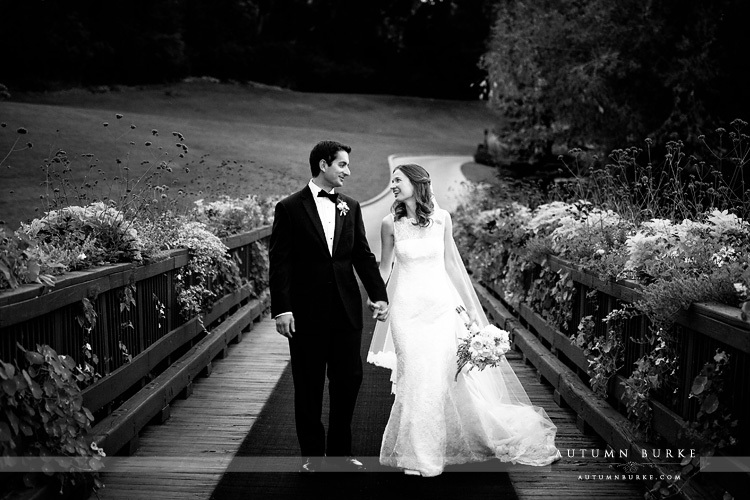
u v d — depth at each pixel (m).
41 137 21.36
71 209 4.32
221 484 3.47
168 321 4.96
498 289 8.44
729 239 3.75
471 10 58.16
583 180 7.64
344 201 3.69
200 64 52.22
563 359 5.44
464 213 12.30
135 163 20.16
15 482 2.76
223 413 4.65
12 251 2.82
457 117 53.19
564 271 5.29
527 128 17.11
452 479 3.58
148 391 4.25
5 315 2.61
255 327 7.86
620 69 12.87
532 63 14.51
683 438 3.08
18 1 37.19
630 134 13.39
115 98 40.62
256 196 11.30
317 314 3.58
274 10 56.41
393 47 60.56
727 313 2.69
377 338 4.39
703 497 2.88
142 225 5.28
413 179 3.86
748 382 2.59
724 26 12.61
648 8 12.72
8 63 38.53
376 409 4.78
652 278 3.72
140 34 44.97
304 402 3.62
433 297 3.83
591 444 4.15
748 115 12.74
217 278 6.38
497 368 4.18
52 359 2.93
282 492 3.39
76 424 3.09
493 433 3.88
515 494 3.39
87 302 3.38
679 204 5.38
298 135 35.47
